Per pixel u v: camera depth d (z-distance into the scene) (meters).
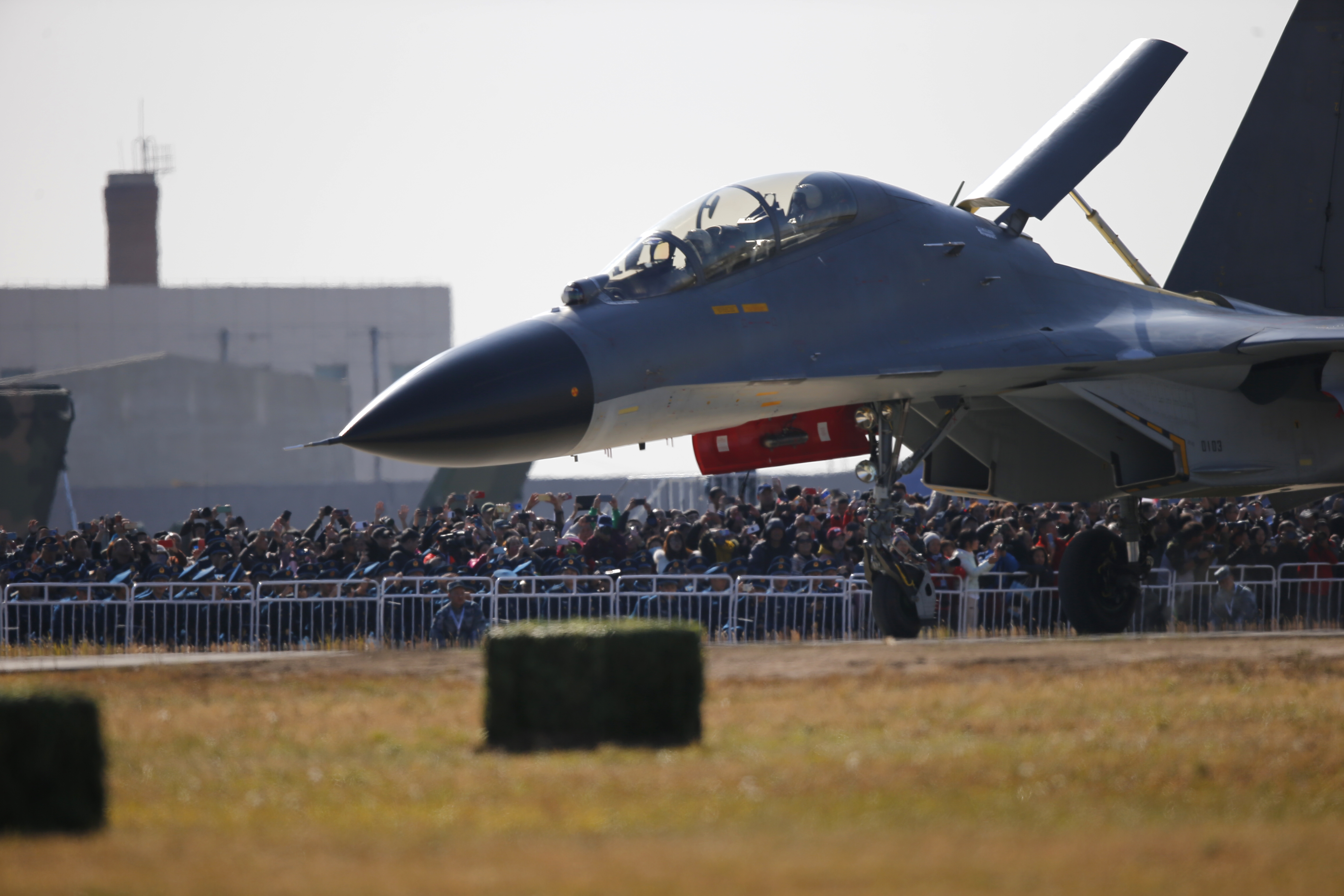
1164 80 70.31
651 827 25.16
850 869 21.70
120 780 30.30
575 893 20.31
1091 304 63.09
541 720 33.81
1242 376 61.72
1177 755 31.78
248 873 21.88
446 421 49.25
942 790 28.34
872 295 57.34
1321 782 29.39
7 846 24.25
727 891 20.36
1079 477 65.31
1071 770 30.23
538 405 50.19
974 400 63.09
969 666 45.94
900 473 59.41
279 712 38.94
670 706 33.75
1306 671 44.50
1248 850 23.11
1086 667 45.38
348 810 27.14
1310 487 64.88
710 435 63.09
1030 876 21.30
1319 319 69.12
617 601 68.88
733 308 54.75
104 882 21.33
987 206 64.31
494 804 27.39
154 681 44.88
